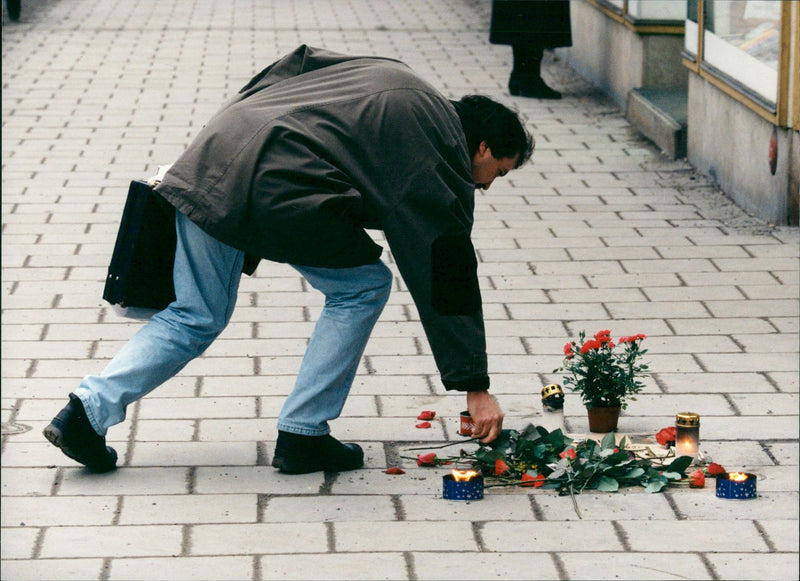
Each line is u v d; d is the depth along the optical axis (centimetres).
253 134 387
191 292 415
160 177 422
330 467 426
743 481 403
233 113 396
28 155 914
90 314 595
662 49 1036
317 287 419
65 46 1362
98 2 1711
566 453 419
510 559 362
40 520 385
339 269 411
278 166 381
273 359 539
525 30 1129
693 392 504
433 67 1277
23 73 1213
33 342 554
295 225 381
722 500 404
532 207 811
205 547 369
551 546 371
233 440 454
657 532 381
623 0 1080
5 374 513
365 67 403
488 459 419
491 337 570
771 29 749
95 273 660
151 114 1055
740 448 448
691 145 914
